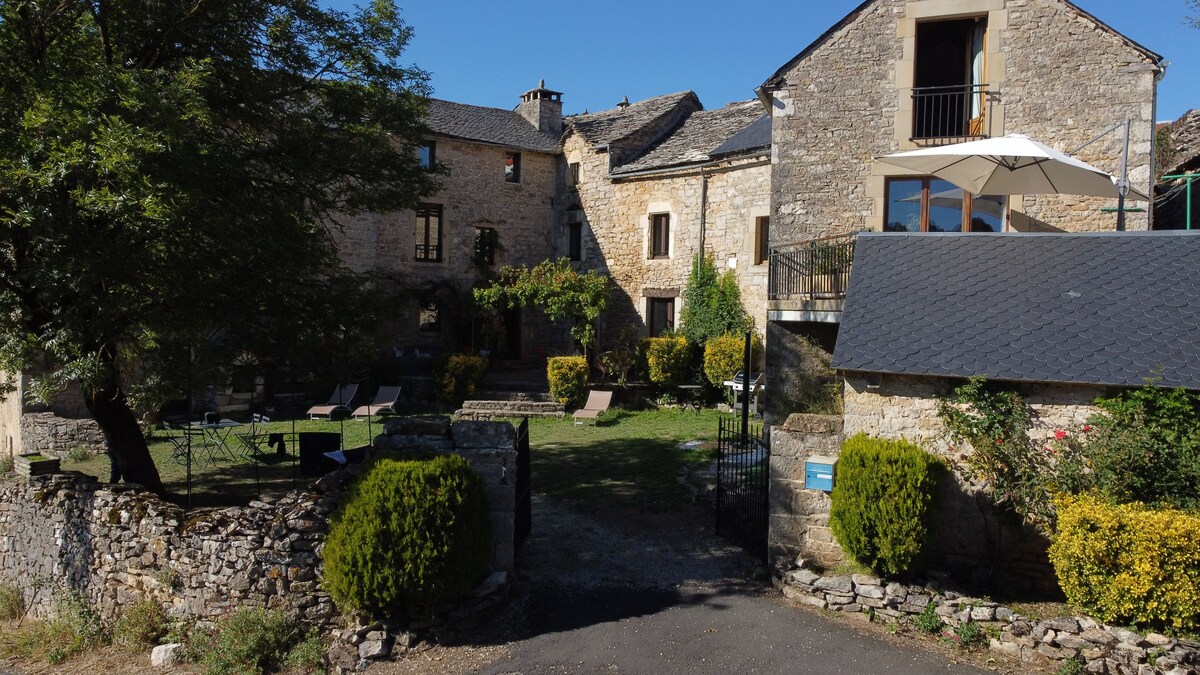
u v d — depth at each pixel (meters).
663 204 21.16
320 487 7.73
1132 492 6.66
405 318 21.62
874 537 7.27
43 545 9.72
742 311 19.27
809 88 13.40
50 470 11.21
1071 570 6.61
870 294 8.73
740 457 12.55
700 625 7.25
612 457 13.72
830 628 7.14
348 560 6.97
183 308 9.07
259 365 10.10
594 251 22.91
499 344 22.48
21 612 9.89
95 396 10.26
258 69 9.73
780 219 13.55
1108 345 7.24
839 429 8.05
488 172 23.03
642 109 24.36
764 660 6.59
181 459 13.91
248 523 7.84
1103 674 6.11
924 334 7.93
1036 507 7.04
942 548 7.68
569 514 10.57
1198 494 6.49
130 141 6.86
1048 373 7.08
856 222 13.17
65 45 8.19
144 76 8.05
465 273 22.64
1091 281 8.17
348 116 10.50
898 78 12.93
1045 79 12.30
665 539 9.57
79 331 8.23
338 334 10.66
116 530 8.73
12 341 8.38
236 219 8.96
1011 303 8.12
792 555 8.16
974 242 9.34
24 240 8.35
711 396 19.25
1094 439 6.91
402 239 21.72
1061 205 12.48
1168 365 6.84
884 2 13.01
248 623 7.28
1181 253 8.31
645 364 19.61
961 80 13.34
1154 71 11.73
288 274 9.67
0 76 7.78
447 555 7.06
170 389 8.98
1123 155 11.02
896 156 10.49
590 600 7.84
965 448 7.56
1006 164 10.44
